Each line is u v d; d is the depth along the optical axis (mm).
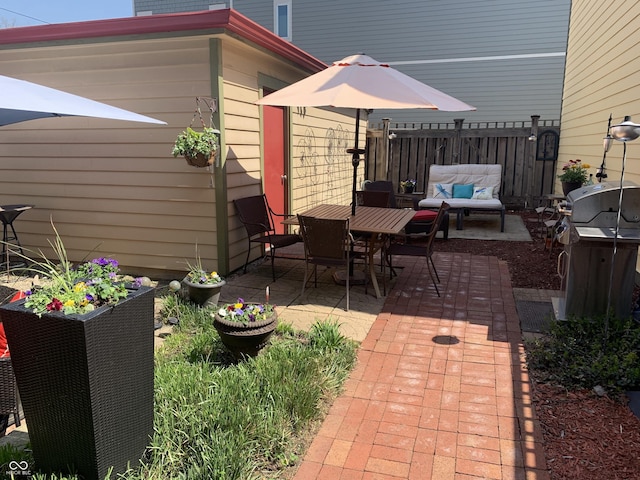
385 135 10781
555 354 3445
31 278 5410
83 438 1967
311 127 7770
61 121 5484
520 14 12578
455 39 13125
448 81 13352
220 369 3164
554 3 12312
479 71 13094
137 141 5254
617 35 6164
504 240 7691
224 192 5102
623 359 3236
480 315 4375
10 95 2764
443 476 2338
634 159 5234
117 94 5227
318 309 4488
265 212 5840
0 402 2434
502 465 2408
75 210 5668
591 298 3840
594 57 7480
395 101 4195
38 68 5465
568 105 9656
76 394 1919
